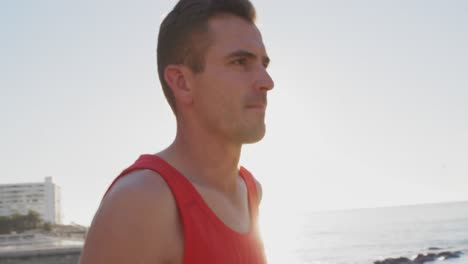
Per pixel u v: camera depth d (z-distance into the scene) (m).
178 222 1.62
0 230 105.12
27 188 182.38
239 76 1.80
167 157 1.86
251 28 1.86
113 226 1.51
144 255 1.53
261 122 1.82
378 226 149.00
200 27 1.81
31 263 38.28
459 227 108.88
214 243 1.64
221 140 1.84
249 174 2.29
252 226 2.01
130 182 1.58
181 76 1.85
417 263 47.81
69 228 105.81
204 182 1.86
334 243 97.31
